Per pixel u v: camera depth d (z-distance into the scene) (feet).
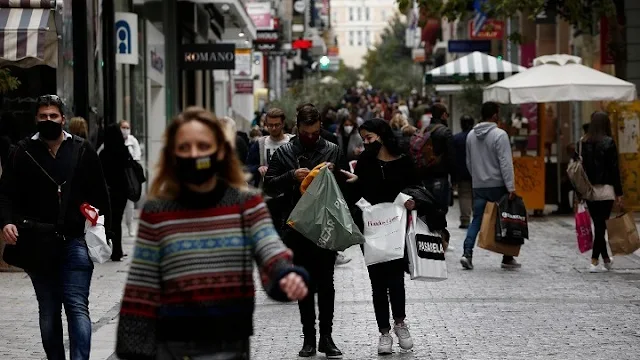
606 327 69.15
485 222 95.81
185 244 31.55
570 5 150.00
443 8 151.23
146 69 176.14
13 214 50.65
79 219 51.08
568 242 119.34
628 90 139.33
